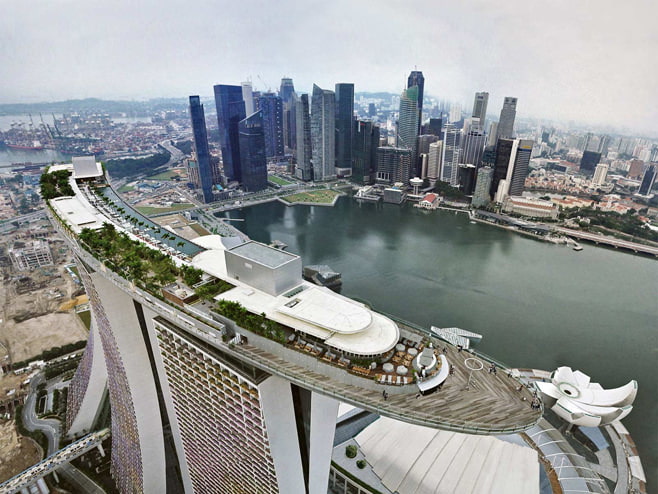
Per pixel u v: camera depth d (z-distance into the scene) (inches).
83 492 6082.7
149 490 5364.2
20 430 7135.8
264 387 3508.9
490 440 5644.7
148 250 5354.3
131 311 4753.9
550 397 6860.2
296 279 4680.1
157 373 5024.6
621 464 6274.6
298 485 4357.8
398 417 3506.4
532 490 4950.8
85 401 6510.8
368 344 3782.0
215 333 3873.0
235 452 4355.3
